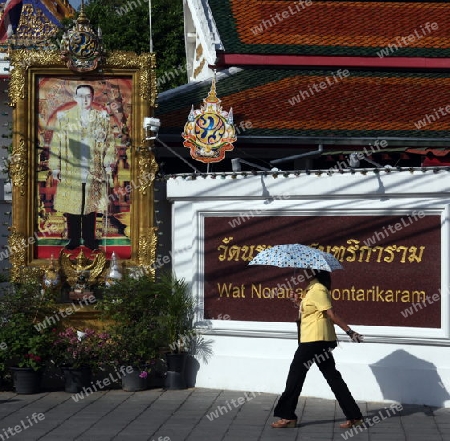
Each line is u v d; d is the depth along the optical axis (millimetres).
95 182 14625
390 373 12820
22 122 14477
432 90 19125
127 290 13914
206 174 13898
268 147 17312
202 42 20469
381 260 12945
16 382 13633
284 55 20031
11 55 14516
